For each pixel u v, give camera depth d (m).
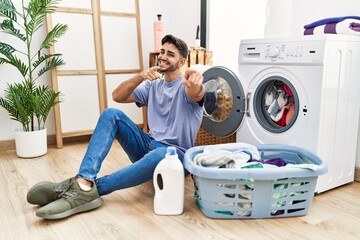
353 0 1.97
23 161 2.44
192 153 1.72
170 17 3.51
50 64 2.71
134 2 3.17
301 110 1.76
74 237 1.36
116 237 1.36
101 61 3.02
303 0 2.24
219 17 3.02
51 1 2.57
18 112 2.52
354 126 1.91
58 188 1.56
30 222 1.49
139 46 3.22
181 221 1.50
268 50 1.89
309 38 1.69
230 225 1.46
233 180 1.45
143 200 1.72
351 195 1.81
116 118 1.71
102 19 3.00
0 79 2.70
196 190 1.63
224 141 2.42
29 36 2.77
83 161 1.61
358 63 1.83
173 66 1.73
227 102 2.22
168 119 1.79
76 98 2.92
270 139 1.96
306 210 1.56
